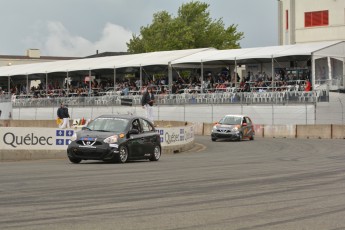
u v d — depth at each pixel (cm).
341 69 4566
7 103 5512
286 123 4350
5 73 6694
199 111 4822
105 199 1146
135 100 5109
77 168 1831
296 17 6731
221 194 1229
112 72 6112
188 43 7662
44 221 911
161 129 2806
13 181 1441
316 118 4234
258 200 1145
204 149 3112
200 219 934
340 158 2314
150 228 859
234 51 5031
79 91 6041
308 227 877
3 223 894
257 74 5044
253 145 3334
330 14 6456
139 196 1193
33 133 2391
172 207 1053
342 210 1028
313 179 1529
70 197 1169
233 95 4644
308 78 4641
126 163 2053
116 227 865
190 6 7775
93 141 1997
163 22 7869
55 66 6388
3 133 2327
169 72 5181
